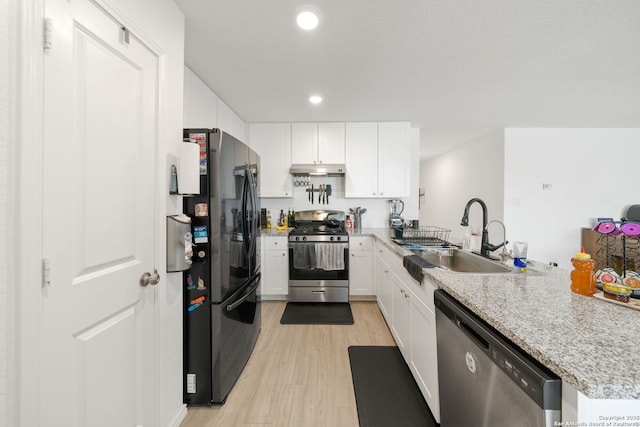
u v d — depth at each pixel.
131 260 1.07
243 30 1.60
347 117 3.23
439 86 2.37
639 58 1.90
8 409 0.67
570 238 3.78
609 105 2.84
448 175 5.37
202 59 1.93
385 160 3.37
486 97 2.62
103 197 0.93
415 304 1.60
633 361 0.58
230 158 1.66
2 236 0.66
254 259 2.14
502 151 3.78
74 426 0.83
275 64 1.99
